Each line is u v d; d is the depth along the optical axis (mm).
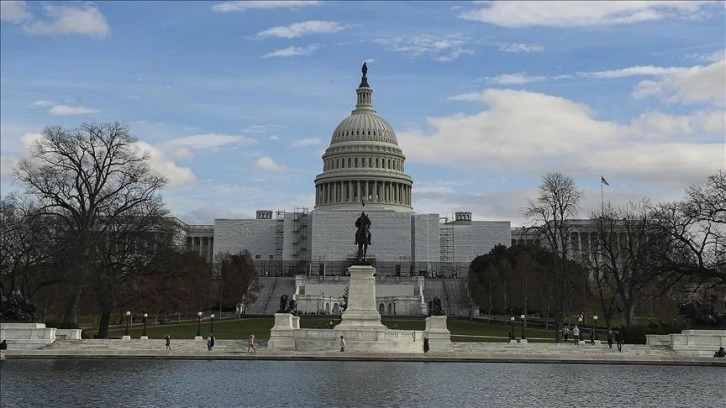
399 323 139000
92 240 81062
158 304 98375
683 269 84938
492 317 163750
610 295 118750
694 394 43125
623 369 58688
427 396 41469
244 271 175375
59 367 56406
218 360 64375
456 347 73312
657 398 41469
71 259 78875
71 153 84875
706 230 85938
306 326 122500
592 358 65188
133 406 37625
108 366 57594
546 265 125688
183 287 104438
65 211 86125
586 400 40562
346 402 39156
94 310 99938
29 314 74562
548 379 50406
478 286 168625
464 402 39500
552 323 135750
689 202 90688
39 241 81625
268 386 45406
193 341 75688
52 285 88438
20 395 40969
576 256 126125
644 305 119125
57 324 79188
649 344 74438
